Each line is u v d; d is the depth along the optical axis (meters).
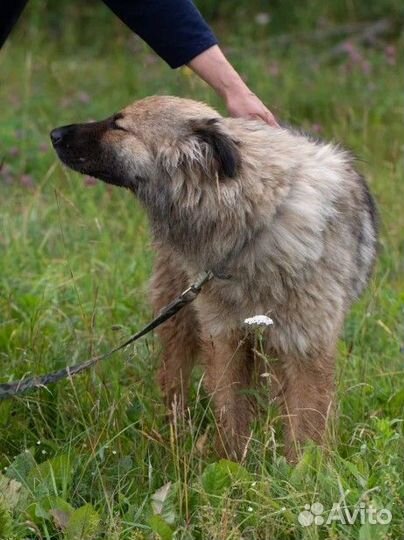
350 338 9.24
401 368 8.60
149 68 17.95
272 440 6.78
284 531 6.05
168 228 7.32
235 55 18.45
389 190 12.39
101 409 7.68
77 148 7.37
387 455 6.60
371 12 21.12
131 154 7.24
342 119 14.63
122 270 10.31
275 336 7.37
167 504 6.29
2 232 11.27
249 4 22.09
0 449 7.46
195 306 7.70
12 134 15.02
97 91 17.81
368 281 8.31
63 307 9.65
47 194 12.98
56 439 7.32
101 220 11.41
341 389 7.99
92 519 6.05
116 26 22.42
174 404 7.32
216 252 7.14
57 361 8.48
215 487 6.46
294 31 20.94
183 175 7.05
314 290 7.22
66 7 23.36
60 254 11.09
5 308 9.43
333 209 7.26
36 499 6.40
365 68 17.20
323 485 6.26
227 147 6.82
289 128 8.20
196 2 22.45
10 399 7.74
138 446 7.18
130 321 9.45
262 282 7.18
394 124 15.05
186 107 7.23
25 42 21.55
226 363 7.68
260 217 6.99
